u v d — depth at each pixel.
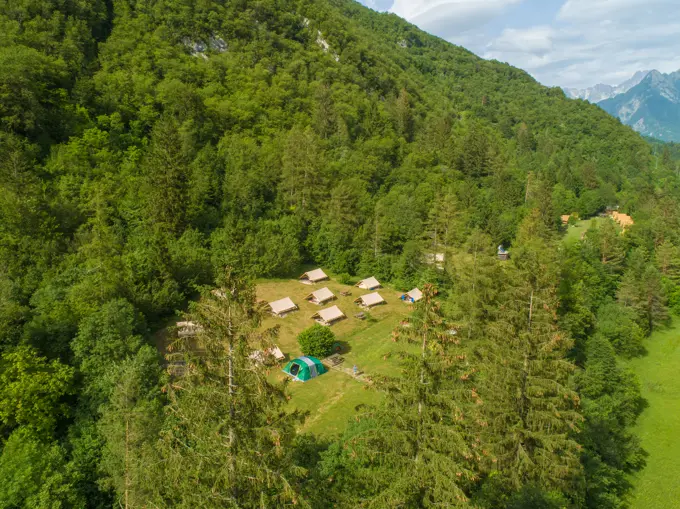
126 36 103.75
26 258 46.81
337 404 39.94
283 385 16.45
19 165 55.38
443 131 132.62
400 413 19.34
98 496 26.73
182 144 77.81
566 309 54.22
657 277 72.75
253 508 15.91
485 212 100.69
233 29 126.06
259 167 84.06
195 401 15.44
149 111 84.75
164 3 117.31
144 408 26.00
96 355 33.88
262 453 15.88
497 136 182.12
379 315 62.19
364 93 140.75
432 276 68.38
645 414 50.03
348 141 111.94
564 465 27.56
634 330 62.84
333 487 22.09
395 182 107.19
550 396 30.52
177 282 54.19
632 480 39.62
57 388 30.11
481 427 28.02
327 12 163.75
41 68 74.69
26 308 37.91
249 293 15.83
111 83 85.81
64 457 27.64
